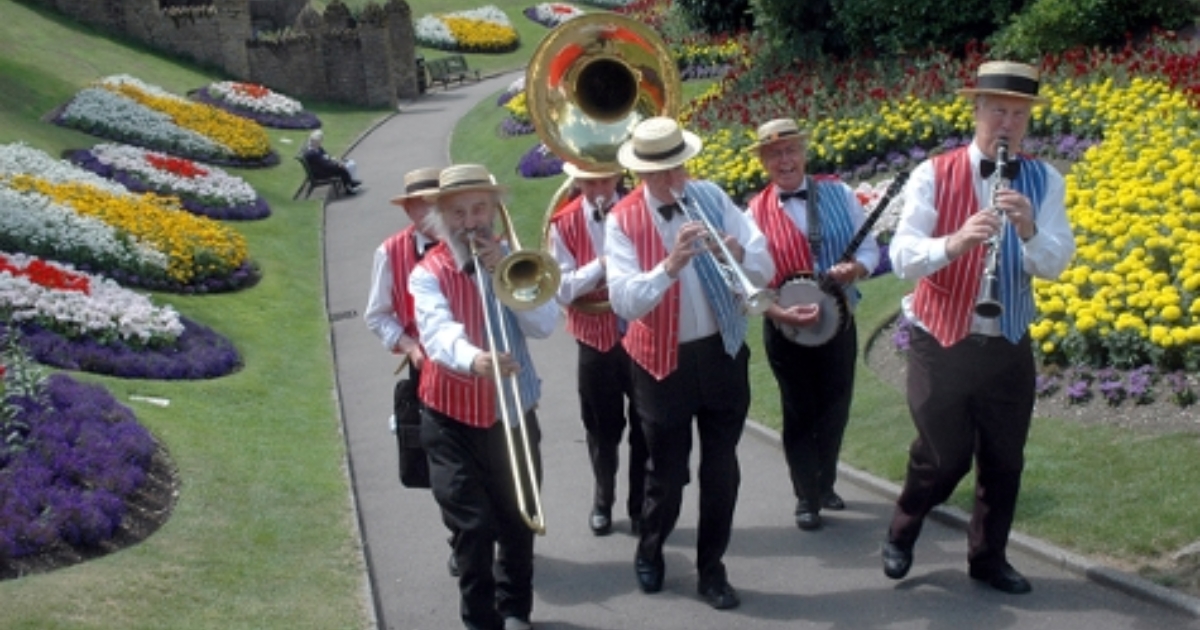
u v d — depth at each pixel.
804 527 7.09
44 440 7.48
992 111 5.52
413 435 6.25
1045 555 6.16
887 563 6.14
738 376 6.03
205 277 14.67
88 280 11.95
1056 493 6.69
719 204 6.08
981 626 5.66
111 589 6.07
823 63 18.47
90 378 9.84
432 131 27.92
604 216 7.01
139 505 7.31
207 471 8.16
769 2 19.19
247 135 24.17
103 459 7.46
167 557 6.67
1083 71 13.99
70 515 6.62
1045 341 8.54
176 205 16.61
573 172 6.95
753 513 7.46
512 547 5.96
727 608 6.17
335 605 6.39
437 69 35.53
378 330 6.54
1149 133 11.86
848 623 5.88
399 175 23.02
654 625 6.09
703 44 24.27
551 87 6.88
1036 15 15.98
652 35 6.85
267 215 19.42
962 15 17.20
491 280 5.86
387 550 7.40
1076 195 10.65
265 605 6.24
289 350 12.62
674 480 6.14
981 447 5.84
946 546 6.59
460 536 5.76
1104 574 5.82
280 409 10.37
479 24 41.38
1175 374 7.76
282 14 36.72
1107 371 8.07
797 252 6.88
